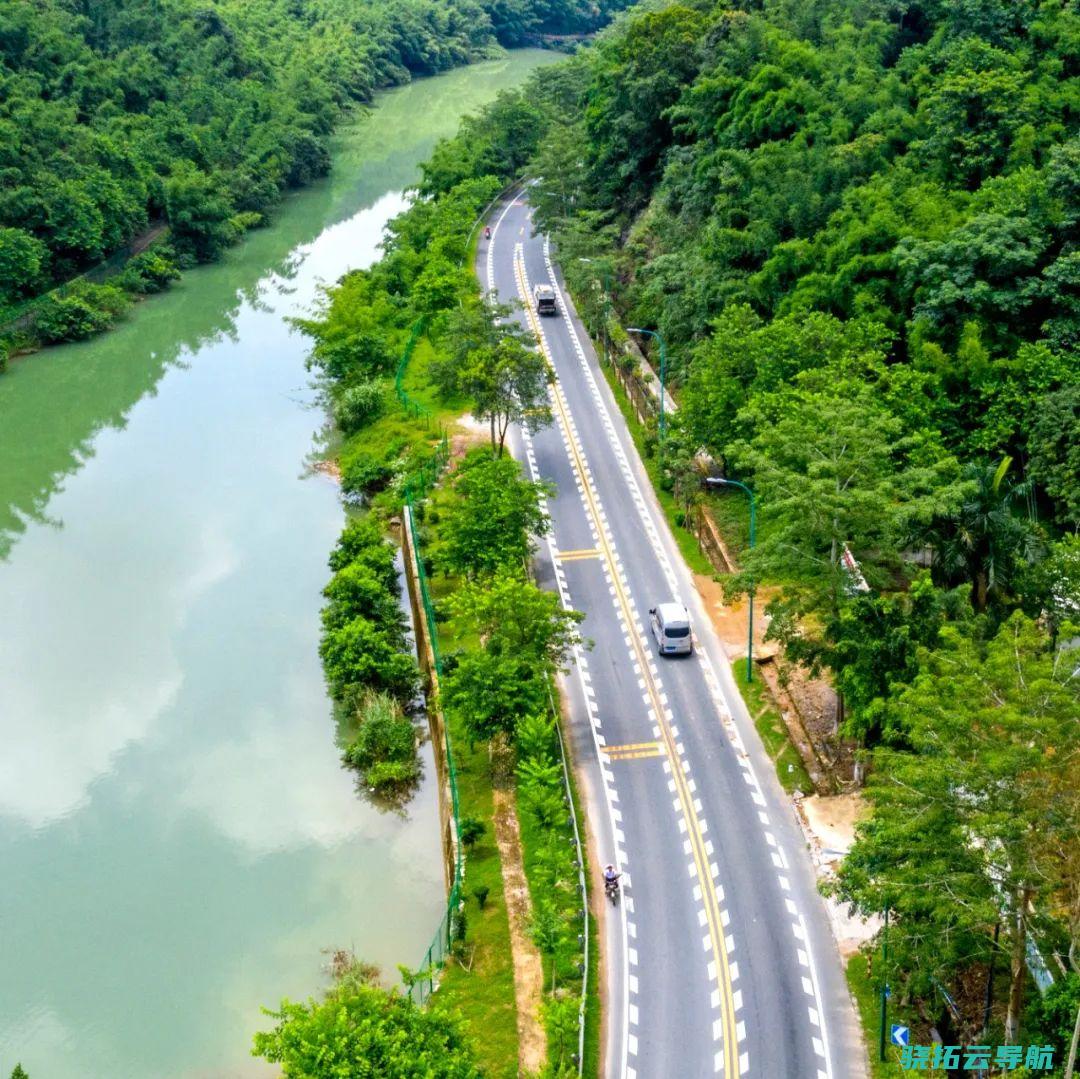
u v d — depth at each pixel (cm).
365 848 7206
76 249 16250
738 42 12600
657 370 11806
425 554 9281
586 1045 5478
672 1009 5706
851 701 6506
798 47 11894
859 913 6112
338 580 8925
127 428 12812
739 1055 5453
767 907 6244
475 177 17688
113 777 7794
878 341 8956
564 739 7481
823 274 9738
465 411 11831
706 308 10912
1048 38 10900
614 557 9331
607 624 8550
